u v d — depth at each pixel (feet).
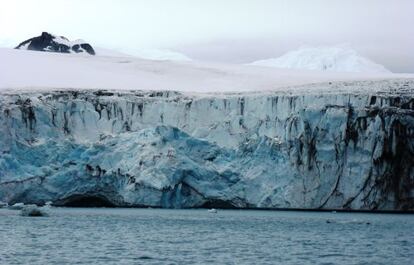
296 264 351.25
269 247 406.00
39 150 632.79
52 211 599.57
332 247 410.52
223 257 366.63
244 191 634.02
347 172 629.10
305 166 630.33
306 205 628.69
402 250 402.52
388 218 592.60
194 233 461.78
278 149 638.94
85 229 469.98
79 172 625.82
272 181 632.38
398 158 632.79
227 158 649.20
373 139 630.33
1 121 634.02
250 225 514.27
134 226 491.31
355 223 541.75
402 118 637.30
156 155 619.26
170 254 371.97
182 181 627.87
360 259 369.50
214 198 631.97
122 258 355.77
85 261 345.72
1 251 371.35
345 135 631.97
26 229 465.47
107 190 632.38
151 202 614.34
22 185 612.29
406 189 632.79
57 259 349.61
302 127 636.07
